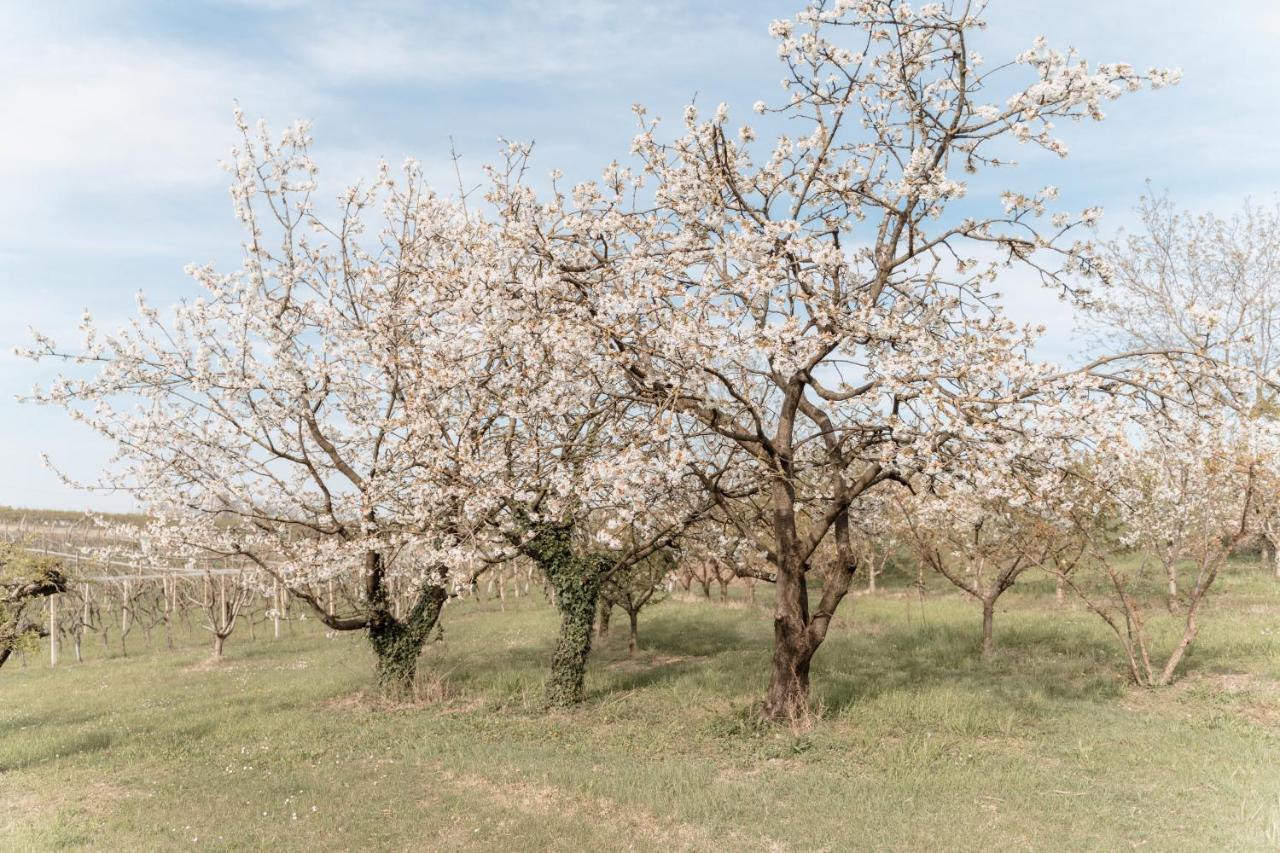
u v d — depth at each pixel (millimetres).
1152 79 7895
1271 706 10523
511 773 8961
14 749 11172
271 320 13164
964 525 15148
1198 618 16719
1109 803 7426
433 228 14000
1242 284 22594
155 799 8633
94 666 20391
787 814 7449
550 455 11000
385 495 12812
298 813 7938
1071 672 13109
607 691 13492
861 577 30203
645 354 9391
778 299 9570
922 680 12781
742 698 12031
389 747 10500
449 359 10539
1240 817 6941
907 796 7793
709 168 10445
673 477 8828
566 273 10297
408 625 14297
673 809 7586
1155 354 8727
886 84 10664
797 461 11578
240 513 13734
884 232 11125
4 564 11734
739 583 30078
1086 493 11422
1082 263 9500
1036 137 8586
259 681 16438
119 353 12875
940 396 8094
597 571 13102
